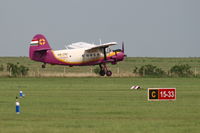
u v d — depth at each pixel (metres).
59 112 91.94
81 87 158.38
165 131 70.75
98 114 89.31
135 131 70.56
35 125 75.81
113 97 122.19
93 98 119.94
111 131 70.50
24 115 87.44
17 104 89.38
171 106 102.00
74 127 74.00
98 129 72.12
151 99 113.00
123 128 73.25
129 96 125.31
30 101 112.31
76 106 101.75
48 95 128.62
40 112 91.81
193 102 109.75
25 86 162.25
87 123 78.19
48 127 73.81
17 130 70.75
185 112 92.06
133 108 98.50
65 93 134.62
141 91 141.75
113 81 192.12
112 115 87.88
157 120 81.81
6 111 92.94
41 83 178.25
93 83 179.62
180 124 77.38
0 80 195.62
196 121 80.69
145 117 85.44
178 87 157.50
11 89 149.12
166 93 114.44
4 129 71.56
